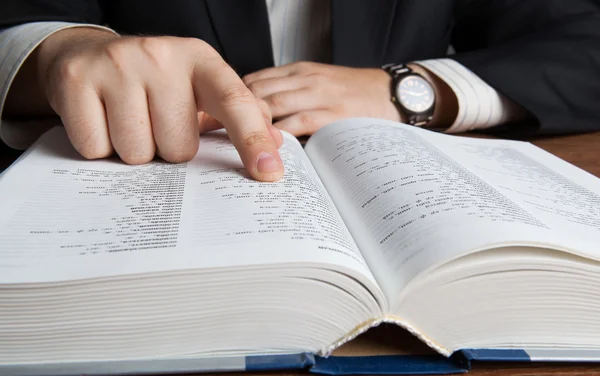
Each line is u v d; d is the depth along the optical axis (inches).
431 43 45.7
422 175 17.4
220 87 17.9
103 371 11.7
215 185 16.6
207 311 12.1
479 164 20.8
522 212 15.2
